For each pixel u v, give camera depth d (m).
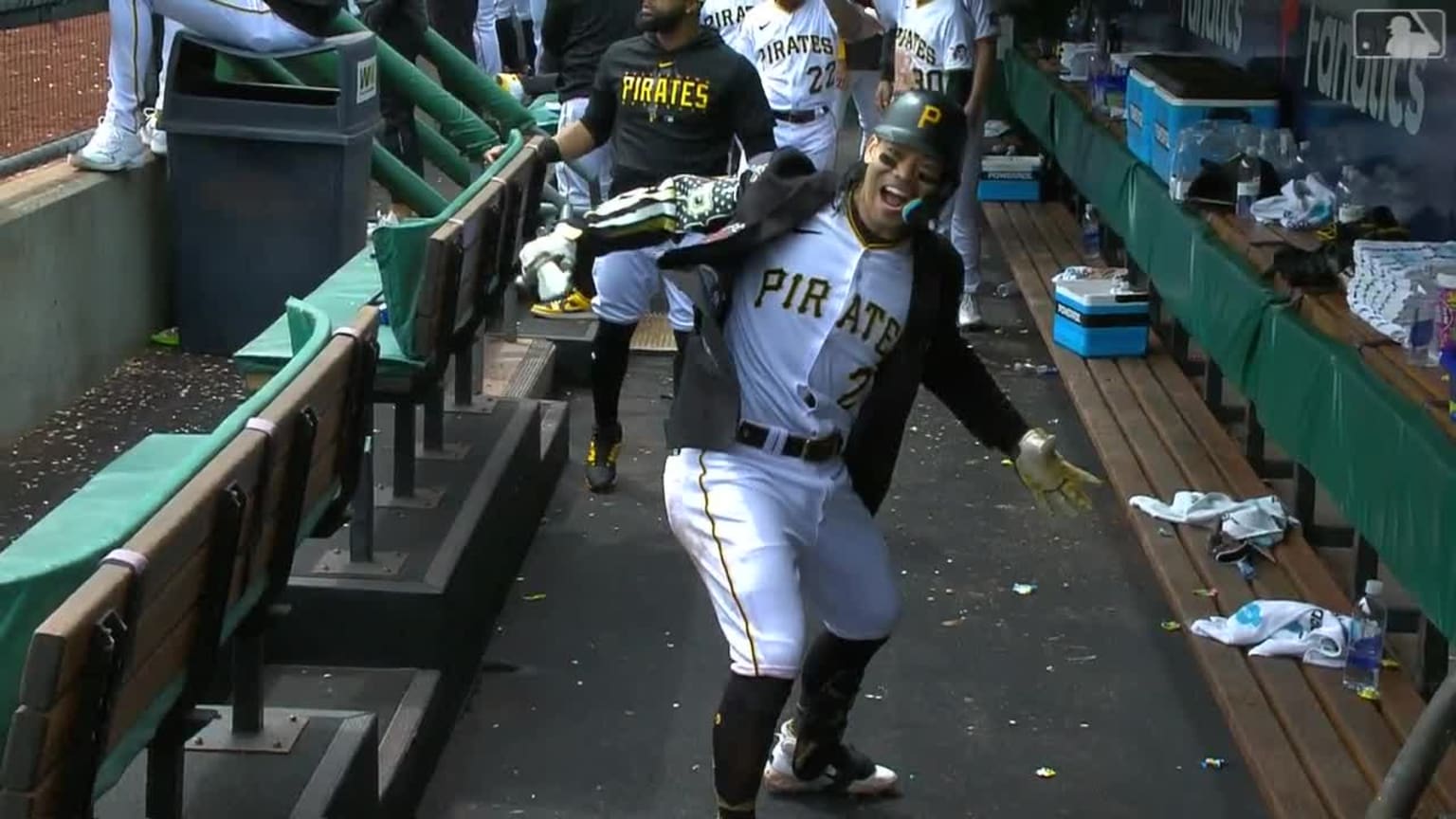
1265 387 5.86
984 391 4.04
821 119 8.40
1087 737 5.02
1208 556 5.89
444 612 4.81
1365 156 6.52
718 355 3.79
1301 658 5.09
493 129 8.62
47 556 2.72
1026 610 5.93
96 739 2.50
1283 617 5.23
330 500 3.96
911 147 3.62
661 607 5.86
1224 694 4.90
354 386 3.88
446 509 5.40
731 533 3.80
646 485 7.08
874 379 3.89
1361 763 4.43
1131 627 5.81
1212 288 6.52
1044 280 9.88
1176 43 9.66
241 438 3.15
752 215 3.75
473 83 8.52
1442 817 3.98
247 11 7.20
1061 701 5.25
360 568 4.91
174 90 7.29
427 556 5.00
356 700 4.61
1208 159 7.21
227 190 7.34
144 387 7.00
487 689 5.22
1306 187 6.81
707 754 4.85
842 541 4.02
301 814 3.51
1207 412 7.54
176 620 2.91
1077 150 9.80
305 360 3.59
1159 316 8.98
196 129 7.27
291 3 7.25
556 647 5.52
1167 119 7.69
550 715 5.06
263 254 7.38
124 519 2.87
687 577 6.12
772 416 3.85
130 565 2.57
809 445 3.86
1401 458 4.48
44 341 6.49
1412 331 4.94
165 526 2.73
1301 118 7.35
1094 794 4.68
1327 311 5.54
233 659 3.96
